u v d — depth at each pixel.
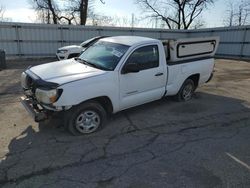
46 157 3.59
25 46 17.34
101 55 5.01
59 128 4.60
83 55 5.45
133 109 5.86
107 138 4.28
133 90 4.92
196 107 6.14
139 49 4.94
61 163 3.45
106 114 4.72
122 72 4.62
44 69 4.62
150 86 5.29
